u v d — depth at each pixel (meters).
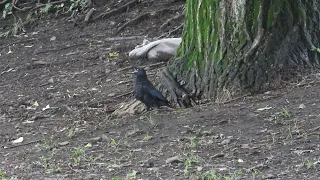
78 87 15.65
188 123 12.01
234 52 13.31
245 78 13.12
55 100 14.91
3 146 12.16
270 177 9.48
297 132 11.10
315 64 13.52
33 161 11.03
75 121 13.19
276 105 12.31
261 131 11.33
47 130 12.89
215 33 13.49
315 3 13.61
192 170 10.00
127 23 19.77
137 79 13.12
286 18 13.36
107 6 21.06
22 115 14.12
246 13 13.22
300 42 13.51
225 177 9.54
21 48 19.53
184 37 14.16
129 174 9.95
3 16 22.25
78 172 10.30
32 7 22.16
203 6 13.70
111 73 16.31
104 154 11.05
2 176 10.25
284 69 13.30
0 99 15.52
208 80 13.43
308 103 12.22
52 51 18.88
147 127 12.09
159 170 10.12
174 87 13.53
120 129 12.27
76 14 21.22
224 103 12.91
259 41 13.20
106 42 18.89
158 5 20.41
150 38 18.67
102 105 14.20
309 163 9.81
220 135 11.34
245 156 10.43
